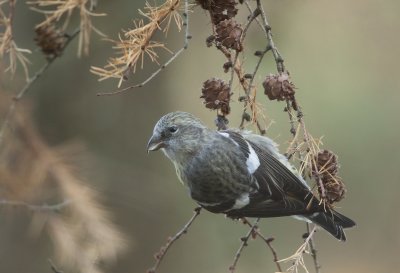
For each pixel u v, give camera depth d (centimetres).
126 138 1271
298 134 634
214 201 801
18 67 1120
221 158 798
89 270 828
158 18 632
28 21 1125
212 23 680
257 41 1148
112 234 845
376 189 1705
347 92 1577
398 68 1422
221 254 1358
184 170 825
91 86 1219
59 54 764
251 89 687
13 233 1217
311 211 739
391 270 1689
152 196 1298
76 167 877
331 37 1295
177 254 1339
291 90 639
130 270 1303
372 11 1291
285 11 1194
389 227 1694
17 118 866
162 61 1304
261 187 780
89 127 1230
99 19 1120
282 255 1622
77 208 848
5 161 857
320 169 642
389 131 1633
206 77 1440
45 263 1216
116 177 1268
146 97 1295
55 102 1198
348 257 1783
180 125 829
